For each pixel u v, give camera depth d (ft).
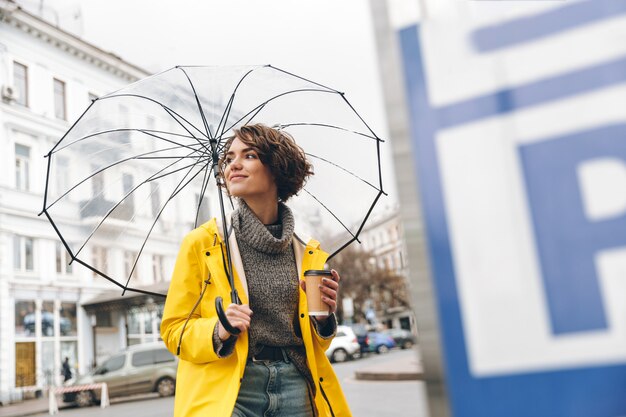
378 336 87.92
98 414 36.81
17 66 69.72
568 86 2.60
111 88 81.10
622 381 2.34
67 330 70.54
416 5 2.92
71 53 75.97
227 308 5.42
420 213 2.74
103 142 8.45
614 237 2.43
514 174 2.62
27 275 66.69
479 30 2.79
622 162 2.47
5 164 66.03
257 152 6.27
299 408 5.88
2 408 55.93
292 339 5.98
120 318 77.25
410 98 2.85
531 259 2.53
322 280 5.98
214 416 5.32
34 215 68.28
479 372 2.53
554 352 2.44
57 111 73.36
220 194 6.59
